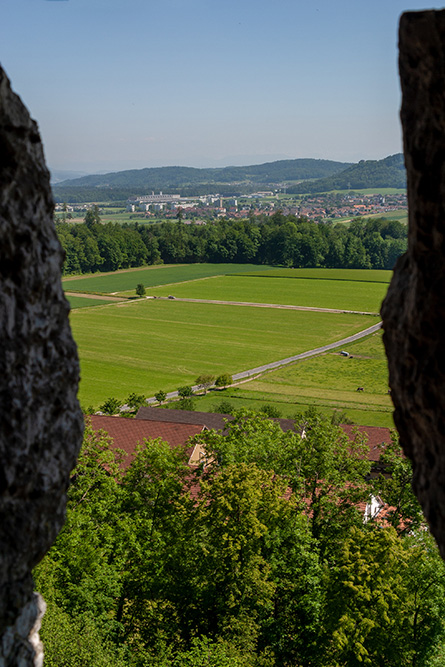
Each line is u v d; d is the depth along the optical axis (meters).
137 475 28.55
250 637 21.94
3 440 5.36
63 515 6.08
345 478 30.31
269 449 32.44
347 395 84.12
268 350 111.00
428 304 5.43
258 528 23.45
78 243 191.38
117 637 24.22
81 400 83.19
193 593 24.23
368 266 196.12
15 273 5.57
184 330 125.62
